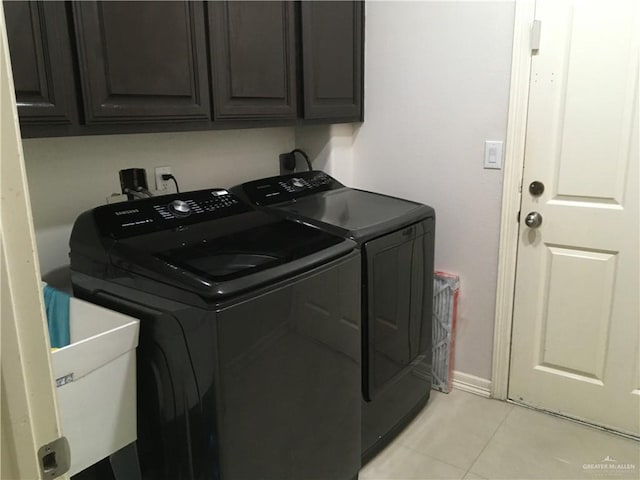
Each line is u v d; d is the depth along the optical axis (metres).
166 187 2.03
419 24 2.29
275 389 1.37
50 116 1.29
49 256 1.67
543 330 2.25
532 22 2.00
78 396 1.14
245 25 1.81
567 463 1.97
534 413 2.31
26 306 0.50
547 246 2.17
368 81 2.50
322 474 1.62
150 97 1.54
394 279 1.97
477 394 2.48
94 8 1.35
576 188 2.05
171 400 1.32
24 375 0.50
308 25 2.07
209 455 1.26
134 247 1.36
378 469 1.97
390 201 2.22
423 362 2.29
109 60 1.40
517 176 2.16
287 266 1.38
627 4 1.82
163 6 1.53
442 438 2.15
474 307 2.41
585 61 1.94
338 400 1.65
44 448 0.53
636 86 1.86
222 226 1.63
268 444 1.37
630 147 1.92
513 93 2.10
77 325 1.41
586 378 2.19
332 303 1.55
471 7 2.14
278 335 1.35
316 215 1.92
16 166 0.48
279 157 2.57
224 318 1.19
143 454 1.43
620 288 2.04
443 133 2.33
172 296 1.25
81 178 1.74
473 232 2.34
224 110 1.79
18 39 1.21
